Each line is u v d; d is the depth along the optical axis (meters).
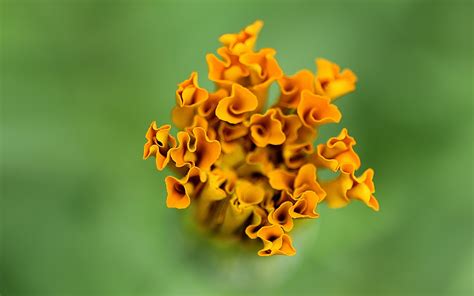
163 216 0.14
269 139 0.12
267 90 0.12
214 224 0.13
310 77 0.12
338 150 0.12
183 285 0.14
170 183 0.12
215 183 0.12
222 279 0.14
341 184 0.12
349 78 0.13
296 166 0.12
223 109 0.12
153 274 0.15
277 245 0.12
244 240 0.13
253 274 0.13
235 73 0.12
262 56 0.12
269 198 0.12
